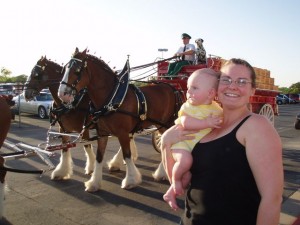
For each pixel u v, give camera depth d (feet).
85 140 19.47
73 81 17.61
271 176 5.27
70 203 16.28
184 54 27.07
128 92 18.93
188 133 6.38
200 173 6.07
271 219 5.26
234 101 5.88
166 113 22.11
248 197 5.65
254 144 5.38
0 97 14.20
